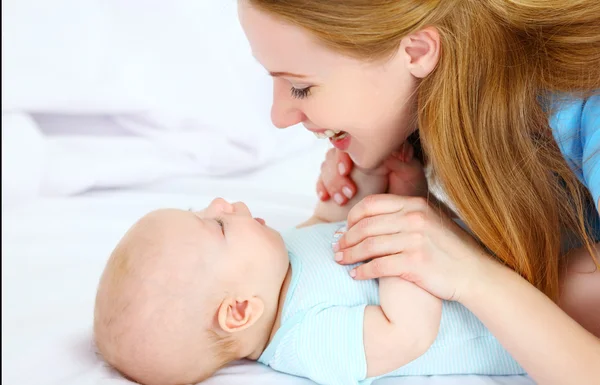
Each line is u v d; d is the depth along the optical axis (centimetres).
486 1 101
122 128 206
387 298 104
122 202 173
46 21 201
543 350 99
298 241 117
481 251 107
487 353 109
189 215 109
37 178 180
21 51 198
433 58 102
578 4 103
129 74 202
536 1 103
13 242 154
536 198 106
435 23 100
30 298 132
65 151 191
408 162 129
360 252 106
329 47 99
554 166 108
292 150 204
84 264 144
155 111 200
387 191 134
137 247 105
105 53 203
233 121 200
